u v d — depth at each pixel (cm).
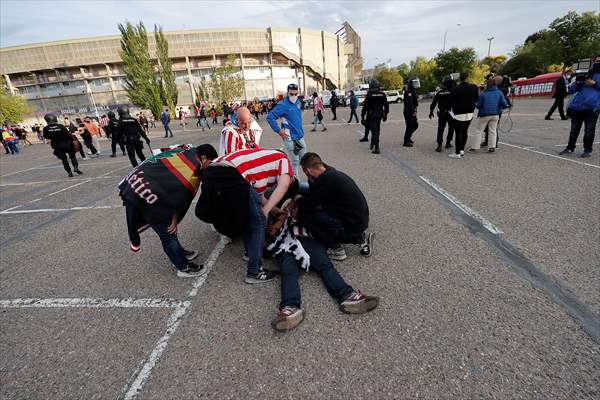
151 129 2739
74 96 5719
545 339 187
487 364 173
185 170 251
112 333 223
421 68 5747
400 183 508
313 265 248
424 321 209
